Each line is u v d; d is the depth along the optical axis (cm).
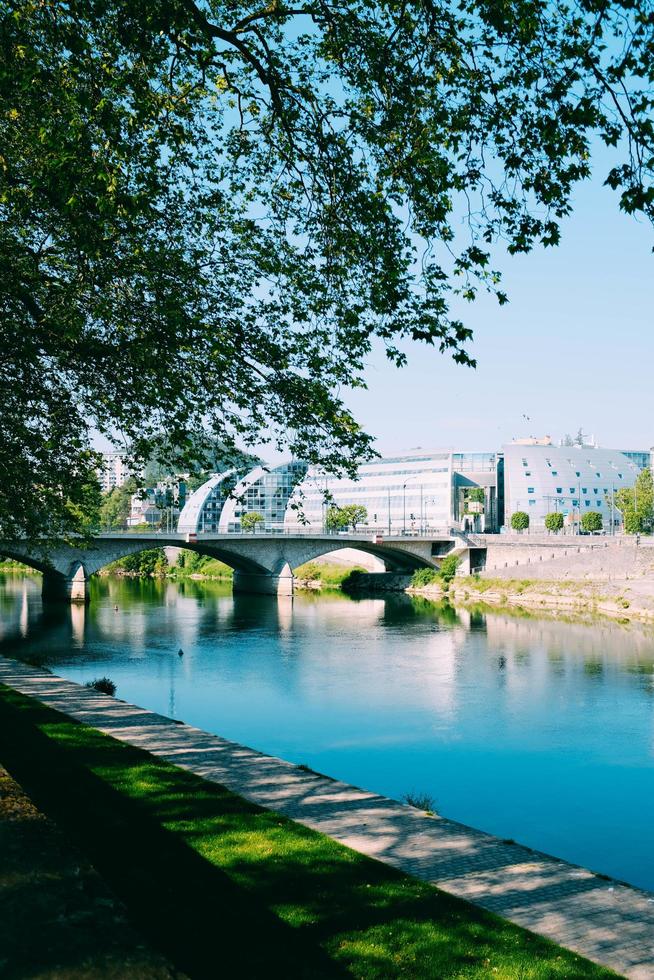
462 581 10581
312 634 6375
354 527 13562
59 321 1521
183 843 1284
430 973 931
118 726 2361
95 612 7800
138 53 1279
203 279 1619
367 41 1252
